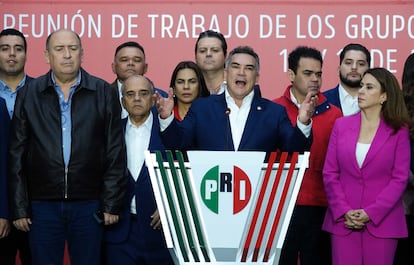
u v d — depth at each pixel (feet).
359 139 29.48
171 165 25.07
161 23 35.94
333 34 35.73
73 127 29.45
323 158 31.35
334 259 29.35
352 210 28.96
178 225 25.02
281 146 29.19
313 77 31.83
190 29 35.91
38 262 29.48
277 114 29.30
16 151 29.53
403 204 30.40
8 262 31.81
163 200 25.05
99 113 29.68
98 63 35.86
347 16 35.73
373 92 29.32
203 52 33.30
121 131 29.99
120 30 35.94
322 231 31.37
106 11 35.91
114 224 30.22
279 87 35.83
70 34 29.58
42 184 29.37
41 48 35.81
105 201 29.53
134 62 33.60
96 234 29.63
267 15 35.86
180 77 31.94
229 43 35.86
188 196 24.99
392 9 35.70
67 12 35.86
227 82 29.30
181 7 35.94
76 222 29.53
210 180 25.00
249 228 25.07
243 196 25.00
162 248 30.30
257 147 29.04
